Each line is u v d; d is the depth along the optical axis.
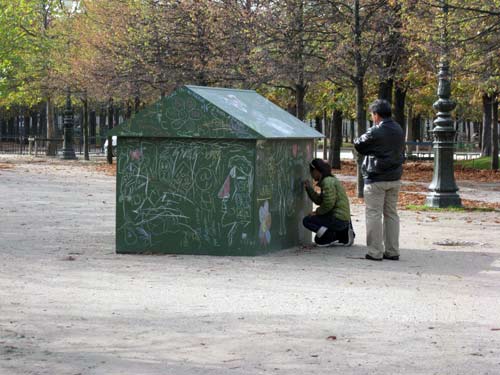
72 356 7.04
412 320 8.47
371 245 12.44
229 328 8.05
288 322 8.33
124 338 7.66
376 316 8.64
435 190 20.95
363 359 6.98
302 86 30.92
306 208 14.30
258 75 27.09
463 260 12.52
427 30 20.80
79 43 40.25
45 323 8.24
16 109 69.56
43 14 45.88
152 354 7.11
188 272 11.26
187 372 6.59
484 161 44.28
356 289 10.13
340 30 24.28
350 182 30.30
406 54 25.34
